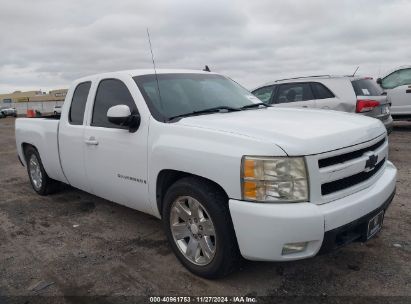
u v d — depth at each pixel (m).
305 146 2.64
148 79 3.96
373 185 3.13
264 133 2.81
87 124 4.34
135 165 3.64
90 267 3.48
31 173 6.07
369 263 3.30
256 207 2.63
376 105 7.45
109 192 4.18
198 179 3.08
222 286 3.05
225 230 2.87
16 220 4.86
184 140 3.12
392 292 2.88
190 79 4.27
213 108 3.87
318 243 2.63
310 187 2.63
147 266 3.45
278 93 8.48
